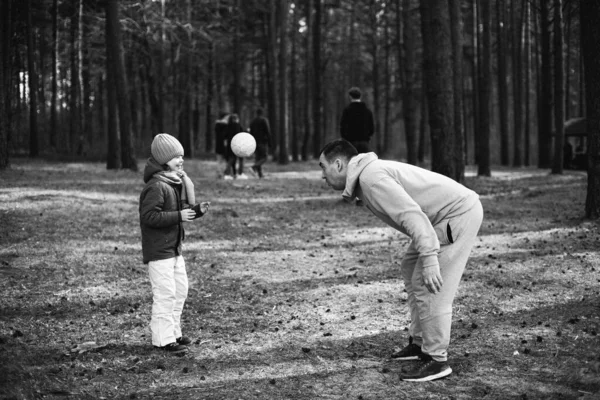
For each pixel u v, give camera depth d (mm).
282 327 5555
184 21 27578
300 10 38688
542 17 25344
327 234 10219
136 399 3982
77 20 27953
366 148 12719
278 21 32781
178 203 4980
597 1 9281
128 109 19156
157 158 4938
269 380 4293
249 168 20844
